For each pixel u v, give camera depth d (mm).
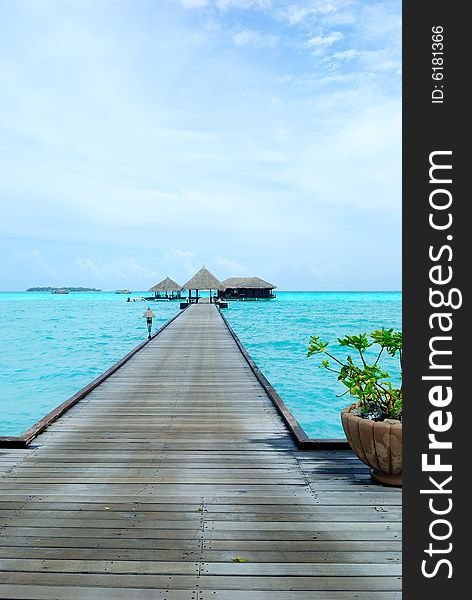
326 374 14820
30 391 12953
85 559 2650
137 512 3227
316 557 2689
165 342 14203
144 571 2543
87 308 60281
